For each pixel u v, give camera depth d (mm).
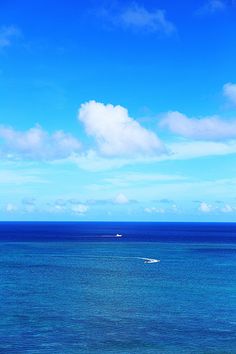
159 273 97750
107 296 70062
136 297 69312
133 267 108938
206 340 47844
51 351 44031
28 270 101750
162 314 58344
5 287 78000
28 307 62000
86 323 53719
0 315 57406
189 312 59625
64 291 74188
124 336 48812
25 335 49062
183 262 121125
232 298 69062
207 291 75188
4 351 44000
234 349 45156
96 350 44375
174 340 47656
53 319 55469
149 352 43938
